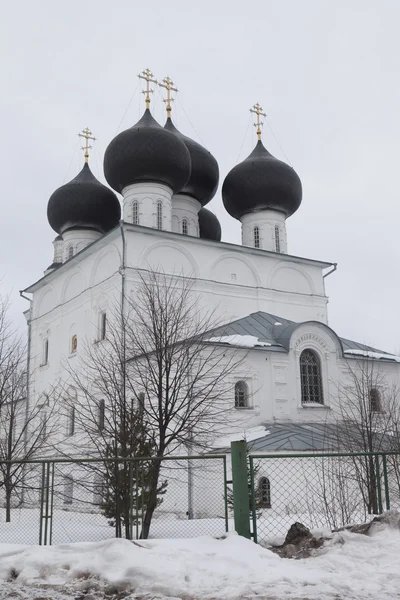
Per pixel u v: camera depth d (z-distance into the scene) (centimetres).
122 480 1561
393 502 2039
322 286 4219
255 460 2536
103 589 909
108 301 3516
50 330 4206
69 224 4500
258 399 3059
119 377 2611
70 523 2262
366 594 814
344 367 3394
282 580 884
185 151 4044
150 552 1003
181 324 2762
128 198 3991
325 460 2438
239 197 4388
